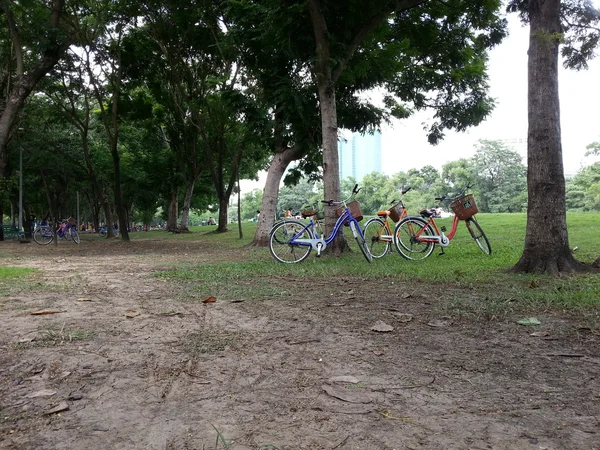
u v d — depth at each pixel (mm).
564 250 6410
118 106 22578
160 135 32531
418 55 14492
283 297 5336
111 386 2676
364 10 9641
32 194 35094
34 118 24469
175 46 20016
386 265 7988
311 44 10453
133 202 48969
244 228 30656
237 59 14797
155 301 5199
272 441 2021
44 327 4023
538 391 2549
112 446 1991
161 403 2439
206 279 6898
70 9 17875
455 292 5402
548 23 6367
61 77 20047
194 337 3688
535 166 6484
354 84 12977
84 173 31844
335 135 9867
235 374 2861
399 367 2953
